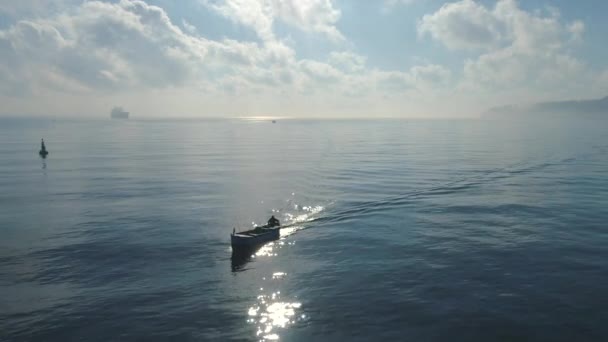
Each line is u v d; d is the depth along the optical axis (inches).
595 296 1365.7
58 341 1178.6
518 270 1584.6
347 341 1153.4
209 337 1184.2
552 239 1946.4
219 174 4126.5
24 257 1801.2
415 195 3014.3
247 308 1343.5
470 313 1273.4
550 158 5364.2
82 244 1959.9
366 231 2146.9
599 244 1866.4
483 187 3324.3
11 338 1195.9
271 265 1706.4
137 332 1214.3
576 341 1130.0
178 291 1470.2
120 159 5516.7
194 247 1926.7
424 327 1206.9
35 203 2812.5
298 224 2310.5
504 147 7170.3
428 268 1625.2
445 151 6530.5
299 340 1162.6
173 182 3654.0
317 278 1563.7
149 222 2331.4
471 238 1983.3
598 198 2849.4
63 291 1477.6
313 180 3708.2
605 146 7106.3
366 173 4106.8
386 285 1483.8
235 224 2308.1
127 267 1690.5
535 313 1269.7
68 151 6727.4
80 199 2938.0
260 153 6422.2
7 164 4963.1
